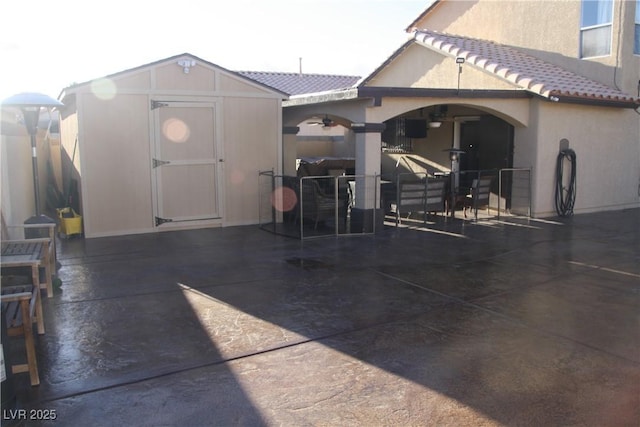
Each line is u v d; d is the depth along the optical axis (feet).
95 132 28.81
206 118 31.42
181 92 30.55
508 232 31.73
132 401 11.46
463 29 52.85
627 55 40.83
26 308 11.83
